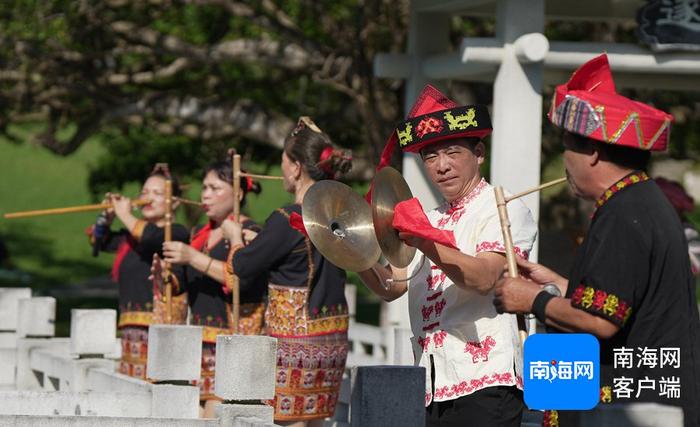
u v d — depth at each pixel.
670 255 10.61
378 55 26.83
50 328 23.05
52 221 88.44
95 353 21.17
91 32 36.50
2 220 87.81
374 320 54.81
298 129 16.92
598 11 26.03
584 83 11.63
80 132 39.56
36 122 41.34
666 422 9.92
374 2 35.34
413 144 13.39
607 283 10.52
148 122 39.38
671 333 10.64
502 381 12.91
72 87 37.88
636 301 10.59
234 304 17.72
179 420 13.99
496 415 12.91
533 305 11.02
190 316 19.16
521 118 21.92
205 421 14.00
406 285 14.38
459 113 13.23
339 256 13.80
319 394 16.56
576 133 10.99
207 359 18.67
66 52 37.16
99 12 35.69
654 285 10.62
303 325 16.41
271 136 38.09
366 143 38.72
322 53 35.47
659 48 22.62
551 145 37.44
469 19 38.59
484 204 13.30
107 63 38.94
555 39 37.47
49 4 35.34
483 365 13.00
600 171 10.98
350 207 14.14
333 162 16.69
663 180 25.12
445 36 26.95
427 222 12.25
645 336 10.66
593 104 10.88
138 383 17.19
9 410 16.72
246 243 18.44
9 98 38.34
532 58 21.62
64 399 16.70
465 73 25.03
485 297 13.07
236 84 38.97
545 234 25.45
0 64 37.56
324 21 35.41
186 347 16.53
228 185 19.47
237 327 17.73
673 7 22.61
